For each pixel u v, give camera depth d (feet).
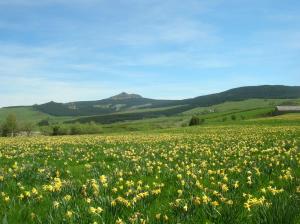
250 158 54.13
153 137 135.44
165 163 53.16
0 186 36.11
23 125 471.62
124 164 53.36
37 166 52.95
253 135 115.03
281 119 276.00
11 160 64.08
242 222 22.71
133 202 27.55
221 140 99.30
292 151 59.82
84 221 23.44
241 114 609.42
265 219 22.06
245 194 28.94
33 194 31.30
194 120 434.71
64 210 26.03
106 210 25.50
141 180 39.63
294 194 27.45
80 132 415.23
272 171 40.93
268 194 29.76
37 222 24.18
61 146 96.89
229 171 42.96
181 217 24.06
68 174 45.44
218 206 26.45
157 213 25.93
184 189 33.65
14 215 26.07
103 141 115.75
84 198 30.27
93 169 47.32
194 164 48.08
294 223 22.31
